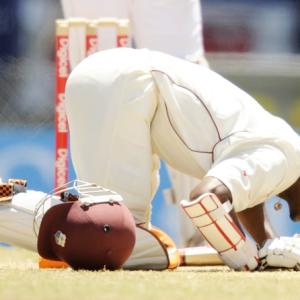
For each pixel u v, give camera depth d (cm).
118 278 1266
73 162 1597
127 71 1566
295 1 3781
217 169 1491
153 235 1553
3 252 2230
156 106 1581
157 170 1672
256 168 1503
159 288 1129
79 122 1577
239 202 1498
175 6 2123
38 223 1594
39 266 1608
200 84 1573
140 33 2150
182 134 1558
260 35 3778
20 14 3550
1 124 2802
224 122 1542
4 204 1620
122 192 1559
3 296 1010
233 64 3114
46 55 3538
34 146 2711
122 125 1558
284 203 2480
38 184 2688
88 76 1581
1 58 3067
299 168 1563
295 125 3117
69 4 2161
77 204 1408
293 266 1517
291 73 3122
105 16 2148
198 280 1258
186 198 2045
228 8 3778
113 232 1400
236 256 1502
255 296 1066
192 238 2034
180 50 2130
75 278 1259
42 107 2836
